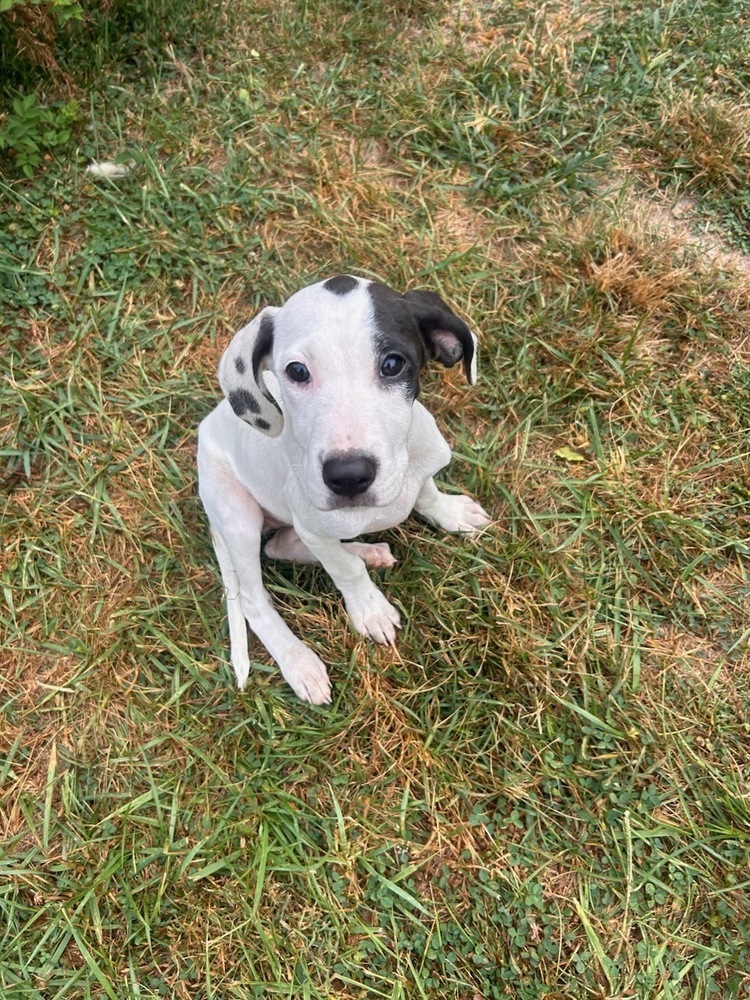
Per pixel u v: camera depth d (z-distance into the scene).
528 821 0.60
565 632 0.66
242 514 0.64
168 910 0.59
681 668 0.65
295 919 0.59
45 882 0.61
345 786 0.62
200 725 0.65
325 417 0.45
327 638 0.68
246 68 0.95
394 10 0.99
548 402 0.75
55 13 0.87
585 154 0.87
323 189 0.88
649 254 0.81
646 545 0.69
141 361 0.80
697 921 0.56
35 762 0.65
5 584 0.71
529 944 0.57
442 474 0.74
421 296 0.52
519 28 0.96
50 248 0.85
